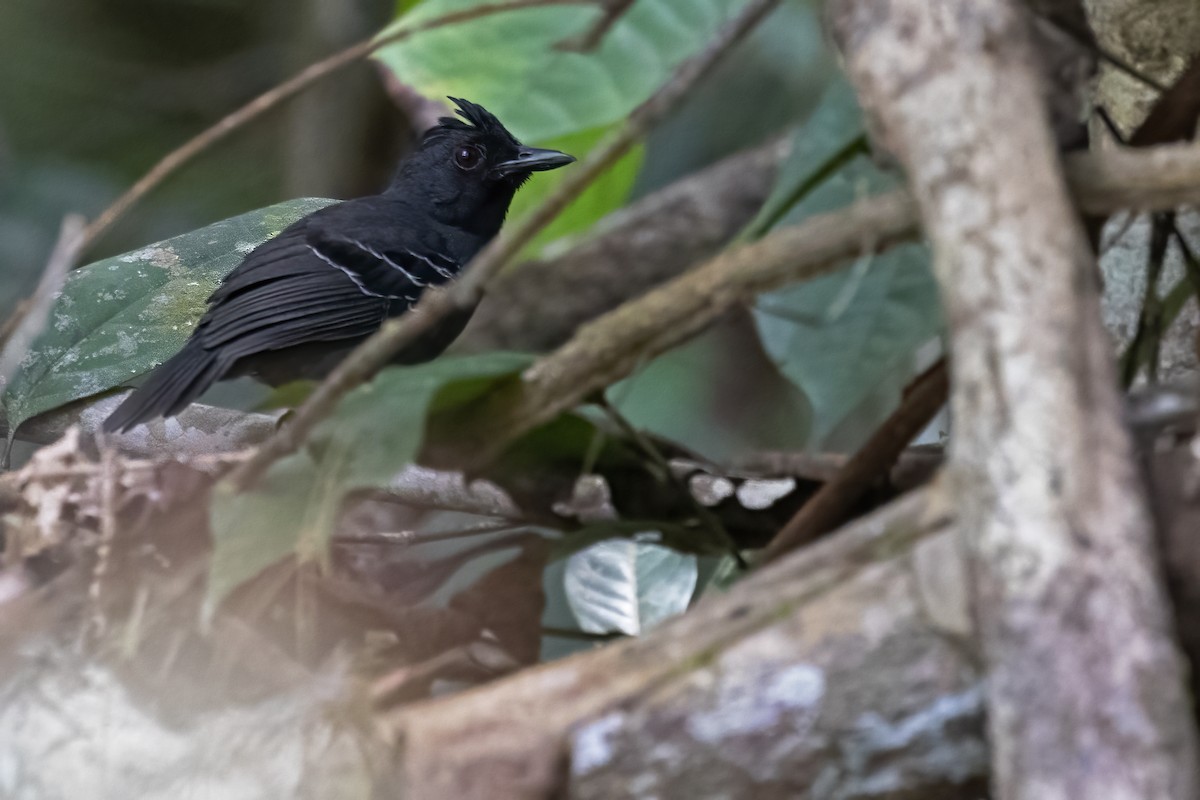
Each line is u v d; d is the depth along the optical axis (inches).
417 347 319.9
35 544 186.9
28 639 169.9
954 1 124.5
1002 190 115.8
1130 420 134.6
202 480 189.8
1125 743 99.8
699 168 413.4
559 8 249.8
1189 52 199.0
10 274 502.0
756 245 135.5
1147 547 106.6
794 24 397.1
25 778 157.8
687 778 124.0
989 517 107.6
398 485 214.2
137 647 165.6
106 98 557.3
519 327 391.9
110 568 175.8
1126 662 101.7
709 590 192.2
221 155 547.2
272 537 150.3
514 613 189.0
